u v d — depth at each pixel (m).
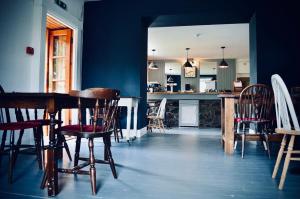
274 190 1.77
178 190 1.75
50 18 4.14
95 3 4.95
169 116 8.09
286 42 4.18
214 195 1.65
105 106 1.93
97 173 2.17
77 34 4.71
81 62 4.88
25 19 3.46
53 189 1.63
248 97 3.01
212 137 4.89
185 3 4.60
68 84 4.56
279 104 1.95
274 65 4.19
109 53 4.82
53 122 1.71
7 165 2.45
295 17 4.19
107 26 4.86
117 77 4.77
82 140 4.20
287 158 1.79
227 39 7.45
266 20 4.25
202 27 6.34
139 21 4.75
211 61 10.34
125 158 2.79
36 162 2.57
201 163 2.58
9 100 1.85
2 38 3.07
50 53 4.67
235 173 2.21
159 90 8.77
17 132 3.17
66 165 2.43
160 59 10.64
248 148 3.56
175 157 2.87
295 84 4.11
